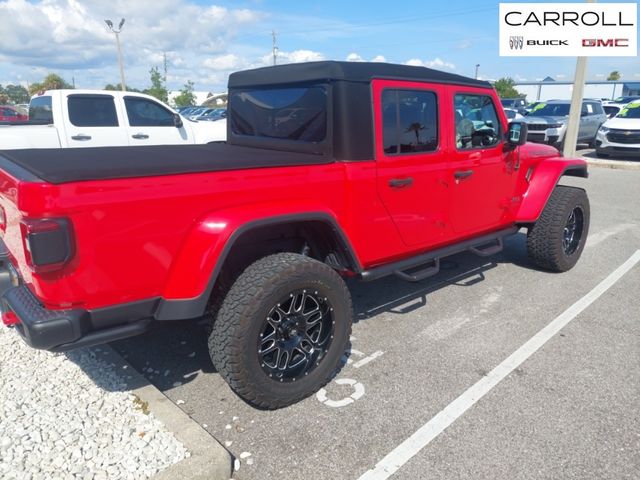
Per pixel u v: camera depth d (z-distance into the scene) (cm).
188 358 357
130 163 263
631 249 621
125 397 290
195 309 258
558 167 490
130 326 252
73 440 253
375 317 425
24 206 214
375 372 338
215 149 383
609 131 1491
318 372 302
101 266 233
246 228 266
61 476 229
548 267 529
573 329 404
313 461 255
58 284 226
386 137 345
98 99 832
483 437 273
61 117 796
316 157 322
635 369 343
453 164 398
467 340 384
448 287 495
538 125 1694
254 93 391
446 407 300
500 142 449
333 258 342
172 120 915
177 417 272
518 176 481
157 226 245
